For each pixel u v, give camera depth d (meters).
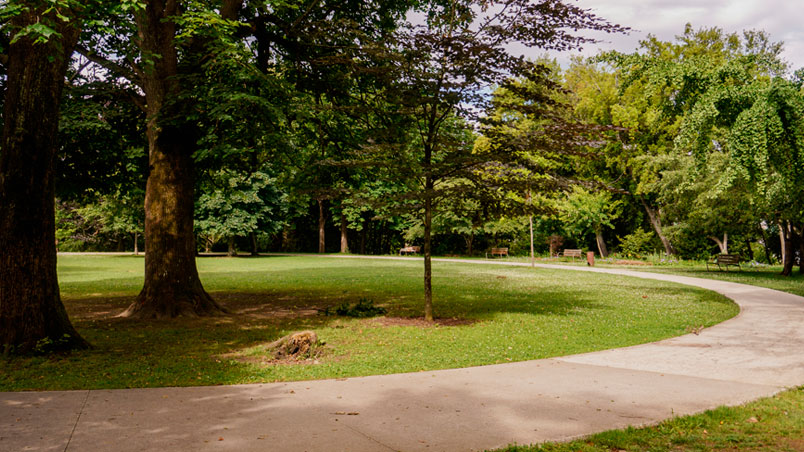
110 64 12.88
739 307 13.39
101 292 18.41
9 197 8.33
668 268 30.30
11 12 6.58
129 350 8.84
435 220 44.06
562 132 10.92
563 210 38.34
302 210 53.16
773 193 17.86
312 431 4.62
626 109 36.03
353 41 12.97
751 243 39.69
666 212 35.72
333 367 7.50
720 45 35.81
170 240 12.69
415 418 4.98
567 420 4.89
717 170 23.91
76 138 14.40
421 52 11.25
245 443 4.31
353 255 51.19
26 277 8.38
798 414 4.95
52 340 8.42
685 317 12.05
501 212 11.72
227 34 10.40
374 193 28.08
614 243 48.53
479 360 7.97
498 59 10.91
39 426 4.78
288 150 12.15
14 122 8.33
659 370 6.97
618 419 4.91
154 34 12.09
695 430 4.56
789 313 12.15
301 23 13.26
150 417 5.05
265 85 11.19
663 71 17.88
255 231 48.72
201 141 10.88
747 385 6.07
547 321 11.88
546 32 10.71
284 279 23.78
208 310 12.96
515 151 11.39
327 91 14.56
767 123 14.71
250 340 9.81
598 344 9.21
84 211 49.72
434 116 11.58
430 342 9.52
